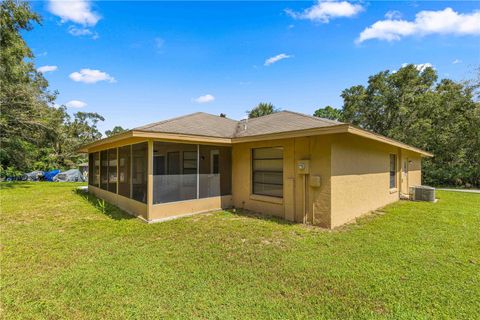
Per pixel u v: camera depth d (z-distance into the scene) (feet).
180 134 21.84
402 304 9.04
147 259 13.05
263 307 8.87
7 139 54.90
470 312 8.55
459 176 56.70
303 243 15.69
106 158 34.22
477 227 19.52
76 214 24.54
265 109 75.31
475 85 58.59
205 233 17.80
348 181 21.72
